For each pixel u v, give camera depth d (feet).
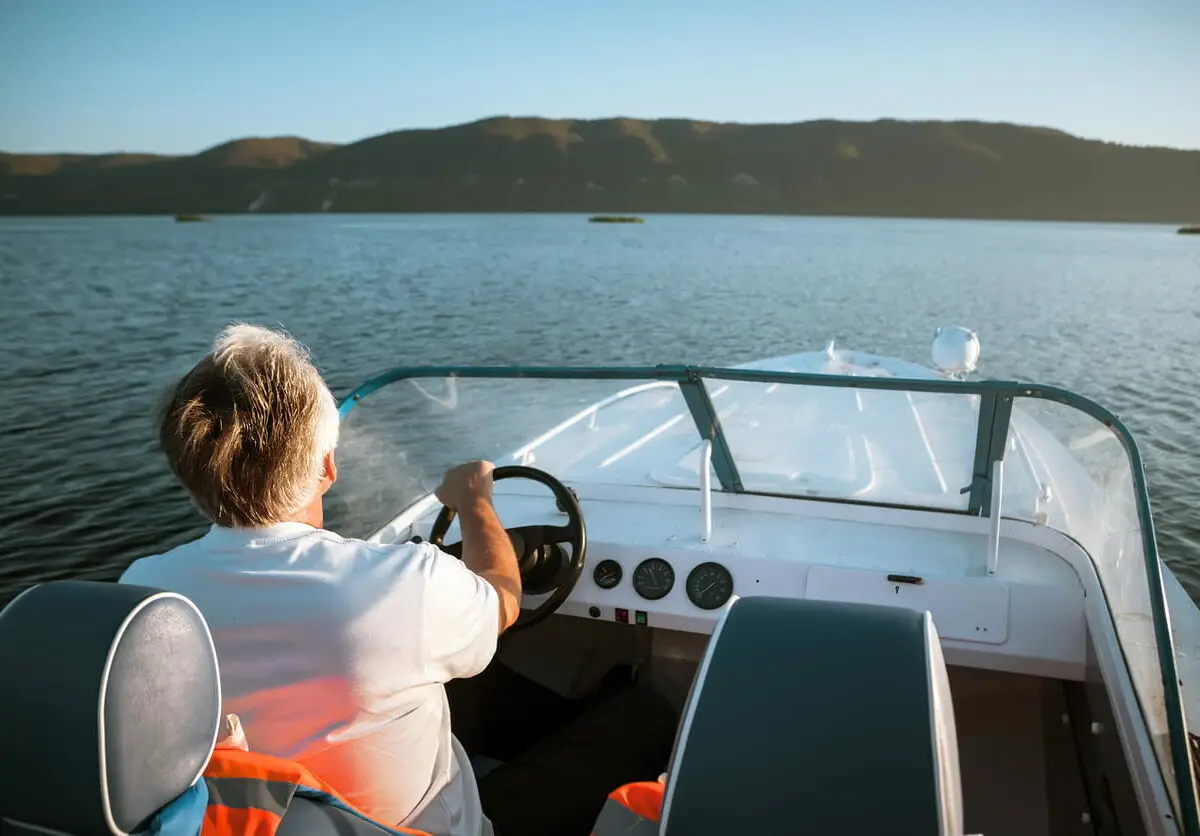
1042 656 7.14
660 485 9.19
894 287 109.70
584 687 8.96
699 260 160.86
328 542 4.36
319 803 3.67
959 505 8.36
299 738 4.22
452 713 8.24
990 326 73.46
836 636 3.87
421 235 283.18
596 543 8.29
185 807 2.90
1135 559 6.01
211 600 4.20
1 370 50.03
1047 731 7.72
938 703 3.53
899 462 8.49
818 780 3.34
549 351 58.54
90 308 80.33
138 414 39.42
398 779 4.44
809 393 8.25
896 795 3.25
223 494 4.20
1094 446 7.23
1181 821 4.60
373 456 8.55
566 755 7.00
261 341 4.41
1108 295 102.37
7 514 27.22
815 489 8.73
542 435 9.44
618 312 79.77
